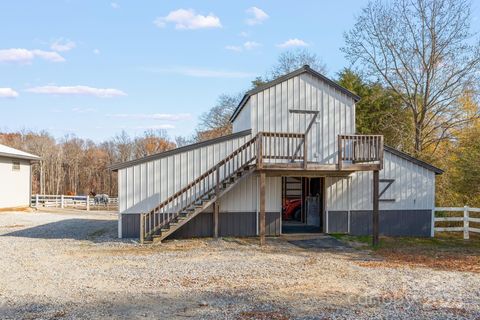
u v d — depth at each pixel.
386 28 26.75
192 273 10.16
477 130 24.16
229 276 9.86
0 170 25.69
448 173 23.86
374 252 13.70
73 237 16.19
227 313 7.04
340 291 8.59
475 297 8.26
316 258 12.38
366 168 14.92
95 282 9.19
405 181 17.52
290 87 16.58
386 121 30.22
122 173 15.57
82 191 58.78
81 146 65.56
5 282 9.15
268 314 6.99
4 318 6.71
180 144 67.19
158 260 11.80
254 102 16.30
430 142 27.12
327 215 16.95
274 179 16.59
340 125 16.86
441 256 13.19
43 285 8.90
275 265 11.23
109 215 26.75
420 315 7.03
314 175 16.45
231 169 15.93
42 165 52.16
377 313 7.11
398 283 9.38
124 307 7.36
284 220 20.84
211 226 16.05
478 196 20.73
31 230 18.31
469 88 25.17
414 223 17.50
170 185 15.72
